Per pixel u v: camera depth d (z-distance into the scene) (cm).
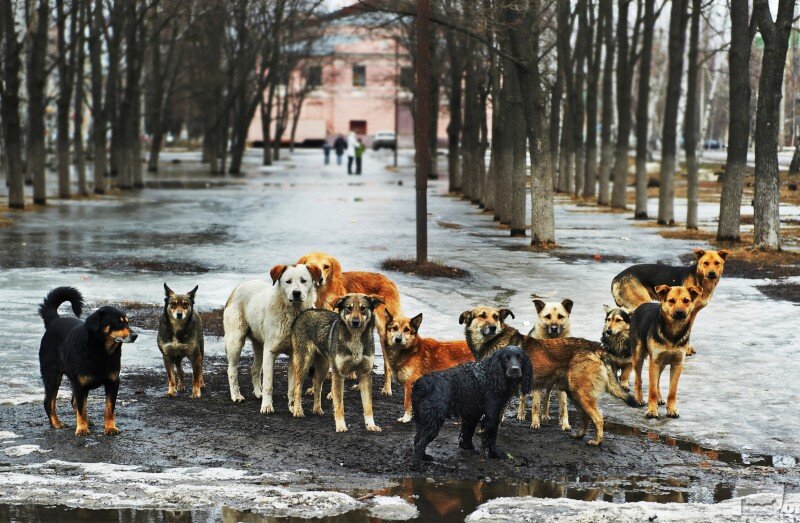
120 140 5141
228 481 848
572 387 980
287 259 2344
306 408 1121
